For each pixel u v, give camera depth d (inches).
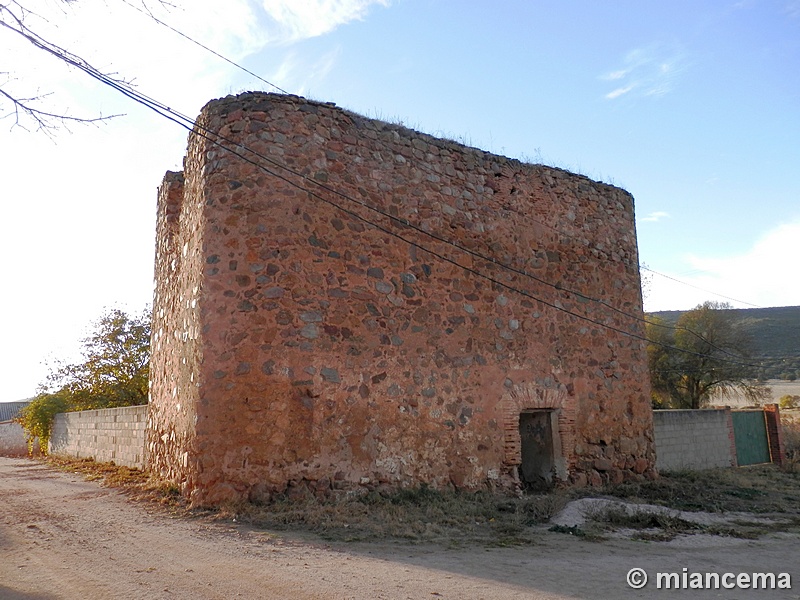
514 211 501.7
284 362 370.6
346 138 421.1
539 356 490.9
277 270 378.0
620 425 535.2
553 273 516.7
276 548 267.1
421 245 440.8
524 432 514.9
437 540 298.4
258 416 359.9
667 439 669.3
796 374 2166.6
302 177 396.5
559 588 218.7
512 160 513.7
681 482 550.9
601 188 573.0
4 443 1227.9
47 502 390.3
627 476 528.4
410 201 442.0
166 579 218.2
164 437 444.8
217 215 385.1
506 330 474.6
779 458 789.9
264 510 335.9
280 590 205.9
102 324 1057.5
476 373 450.6
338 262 400.5
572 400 503.8
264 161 388.2
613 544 306.5
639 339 569.9
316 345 382.0
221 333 370.0
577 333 522.0
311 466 367.2
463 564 250.5
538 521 355.9
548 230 521.3
